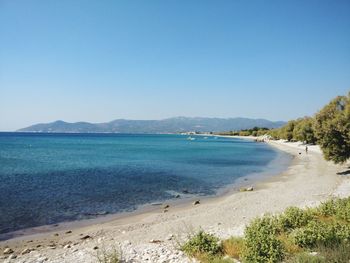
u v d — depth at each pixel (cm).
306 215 1398
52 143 13538
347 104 3569
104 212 2211
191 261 1077
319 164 5228
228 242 1212
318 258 923
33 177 3719
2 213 2117
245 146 12250
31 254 1345
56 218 2036
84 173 4128
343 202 1653
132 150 9238
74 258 1202
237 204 2331
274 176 4056
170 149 9956
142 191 2995
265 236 1049
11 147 10256
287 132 13775
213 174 4231
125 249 1309
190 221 1884
